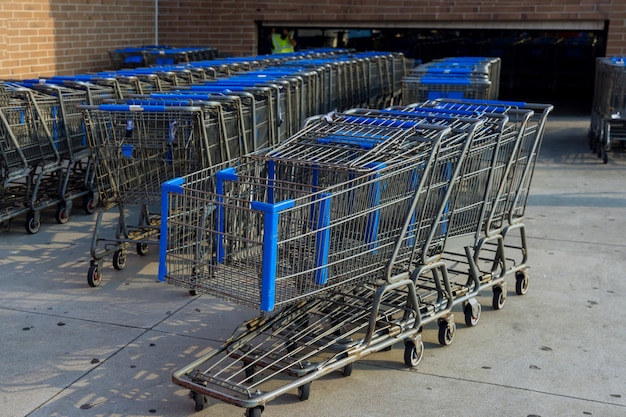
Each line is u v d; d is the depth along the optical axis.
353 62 10.09
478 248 5.26
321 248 4.09
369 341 4.34
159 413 4.04
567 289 5.91
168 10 14.55
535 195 8.72
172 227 4.21
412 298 4.55
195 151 5.66
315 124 4.95
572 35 16.02
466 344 4.93
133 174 5.90
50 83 7.75
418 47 14.72
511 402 4.20
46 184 8.06
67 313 5.34
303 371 4.06
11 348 4.78
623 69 10.03
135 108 5.59
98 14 12.55
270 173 4.46
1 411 4.04
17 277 6.02
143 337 4.97
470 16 13.52
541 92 17.36
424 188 4.51
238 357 4.37
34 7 10.97
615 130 10.84
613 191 8.94
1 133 6.83
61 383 4.35
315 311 4.80
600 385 4.41
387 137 4.56
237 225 4.15
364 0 13.84
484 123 5.02
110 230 7.32
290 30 14.70
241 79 7.57
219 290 3.99
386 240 4.38
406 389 4.32
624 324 5.27
